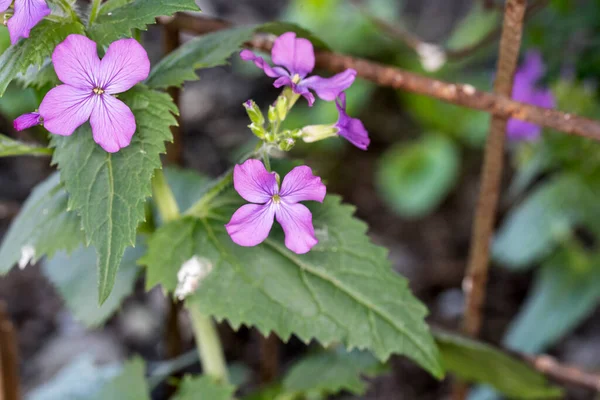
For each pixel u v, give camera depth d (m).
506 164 0.95
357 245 0.48
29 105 0.64
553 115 0.48
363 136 0.47
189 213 0.48
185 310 0.71
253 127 0.46
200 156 0.94
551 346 0.77
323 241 0.48
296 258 0.48
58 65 0.43
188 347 0.71
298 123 0.96
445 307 0.81
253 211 0.44
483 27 0.99
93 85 0.43
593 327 0.78
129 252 0.51
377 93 1.04
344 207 0.48
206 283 0.47
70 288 0.52
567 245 0.68
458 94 0.49
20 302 0.79
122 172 0.44
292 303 0.47
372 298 0.47
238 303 0.47
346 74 0.46
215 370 0.52
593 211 0.68
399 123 1.02
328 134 0.46
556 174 0.76
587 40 0.62
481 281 0.53
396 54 1.02
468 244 0.89
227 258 0.47
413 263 0.87
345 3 1.02
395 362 0.76
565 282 0.68
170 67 0.47
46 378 0.71
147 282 0.47
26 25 0.43
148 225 0.50
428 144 0.97
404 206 0.93
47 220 0.49
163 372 0.56
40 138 0.67
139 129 0.44
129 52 0.43
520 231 0.70
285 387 0.54
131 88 0.44
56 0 0.44
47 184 0.51
